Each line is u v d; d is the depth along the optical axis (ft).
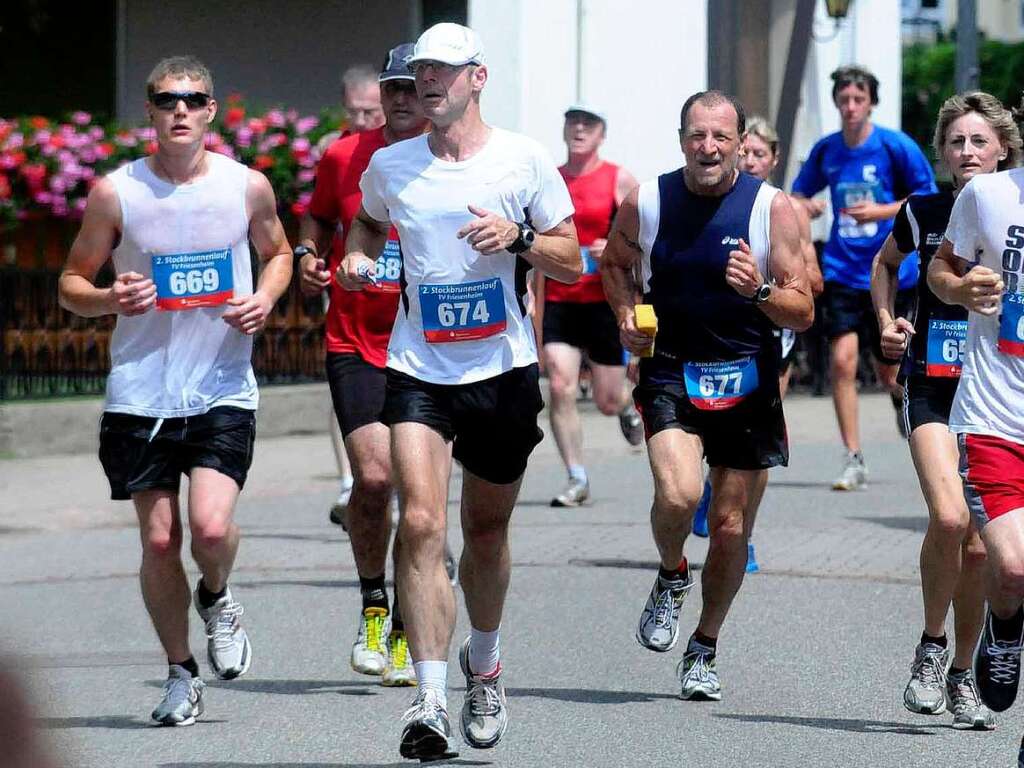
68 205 143.54
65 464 126.72
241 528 97.66
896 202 107.45
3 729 7.72
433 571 42.91
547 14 164.76
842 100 107.34
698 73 177.37
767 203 51.72
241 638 52.85
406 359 45.16
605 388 105.09
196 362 51.31
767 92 122.93
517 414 44.75
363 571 59.16
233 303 50.42
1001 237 43.47
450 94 44.42
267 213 52.34
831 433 147.02
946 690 52.85
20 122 144.87
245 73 180.96
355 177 60.29
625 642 65.41
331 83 179.11
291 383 147.02
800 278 51.52
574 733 50.06
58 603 76.33
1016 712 53.36
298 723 52.31
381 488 57.31
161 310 50.75
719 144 50.67
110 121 154.81
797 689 56.70
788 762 46.01
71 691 57.93
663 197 52.60
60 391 133.59
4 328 129.90
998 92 353.10
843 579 78.48
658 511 52.70
